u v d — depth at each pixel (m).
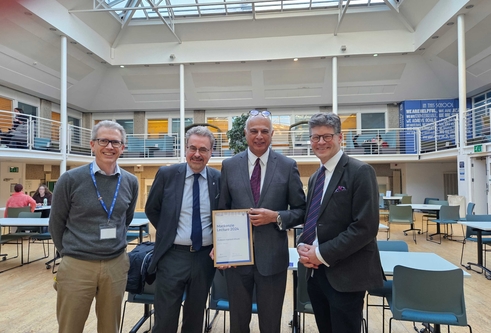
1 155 6.34
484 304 3.16
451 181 10.88
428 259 2.43
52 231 1.77
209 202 1.90
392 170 11.55
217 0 8.96
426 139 10.11
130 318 2.90
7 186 8.60
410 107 10.95
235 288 1.67
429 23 8.54
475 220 4.76
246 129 1.72
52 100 10.29
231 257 1.64
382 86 10.79
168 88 11.34
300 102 11.62
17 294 3.51
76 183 1.75
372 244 1.56
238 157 1.80
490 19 7.27
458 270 1.89
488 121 7.23
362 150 10.09
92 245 1.71
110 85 11.20
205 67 10.56
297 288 2.32
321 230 1.59
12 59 7.93
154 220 1.99
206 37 10.09
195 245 1.81
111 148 1.79
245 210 1.66
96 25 9.30
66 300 1.69
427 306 1.95
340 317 1.56
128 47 10.30
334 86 9.73
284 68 10.50
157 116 12.39
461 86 7.50
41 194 7.27
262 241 1.65
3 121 8.72
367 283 1.51
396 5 9.03
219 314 3.04
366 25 9.55
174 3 9.20
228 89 11.30
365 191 1.48
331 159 1.65
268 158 1.75
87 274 1.71
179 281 1.79
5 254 5.18
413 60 9.93
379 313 3.05
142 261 2.02
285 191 1.71
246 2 7.71
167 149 10.50
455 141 8.33
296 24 9.66
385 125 11.67
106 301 1.78
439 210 6.17
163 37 10.15
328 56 9.83
